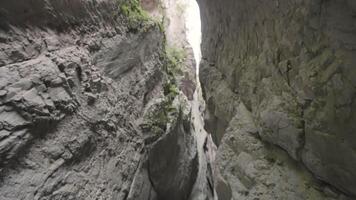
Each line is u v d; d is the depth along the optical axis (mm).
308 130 2805
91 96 4367
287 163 3434
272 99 3555
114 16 5969
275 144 3633
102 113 4621
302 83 2854
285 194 3203
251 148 4039
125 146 5262
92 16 5098
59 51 3955
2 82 2951
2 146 2715
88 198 3754
